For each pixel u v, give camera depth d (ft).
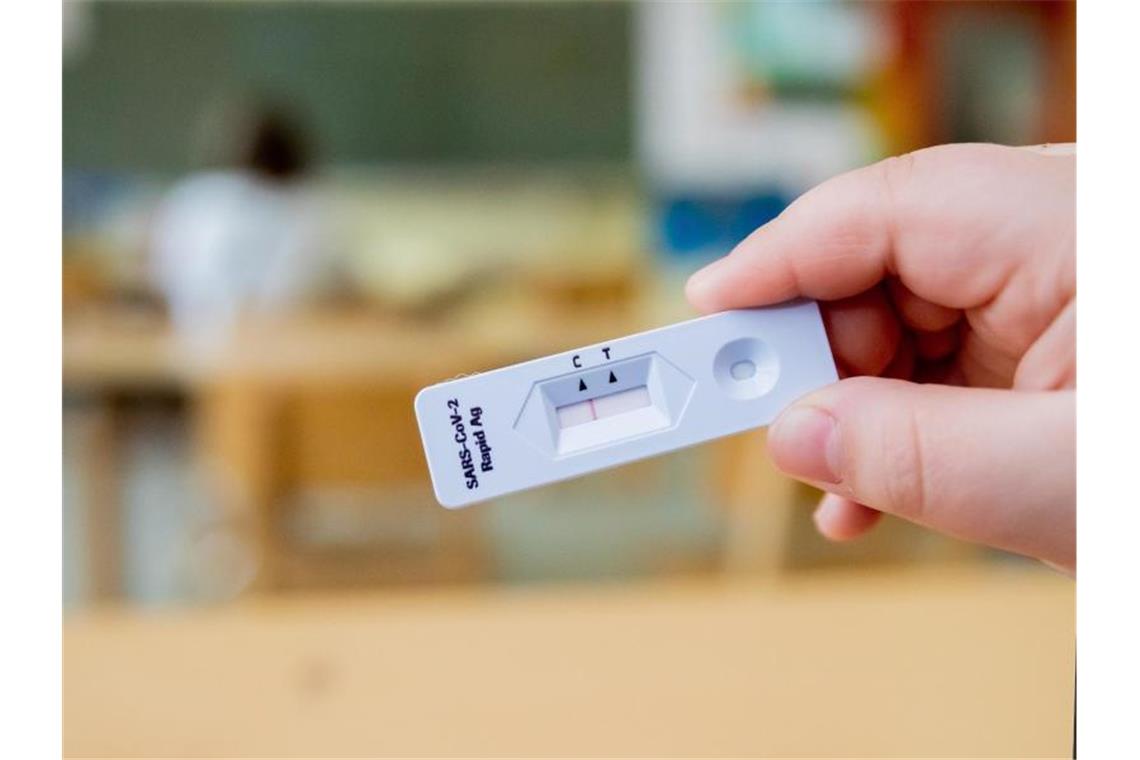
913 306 1.25
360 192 5.71
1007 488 1.11
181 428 4.22
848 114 5.29
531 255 5.33
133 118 5.49
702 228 5.20
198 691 1.32
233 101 5.55
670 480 3.47
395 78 5.66
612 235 5.37
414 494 2.76
